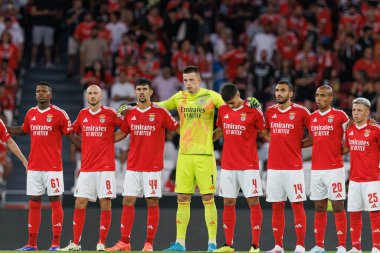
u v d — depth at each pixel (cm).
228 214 5088
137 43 9169
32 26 9356
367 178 4912
